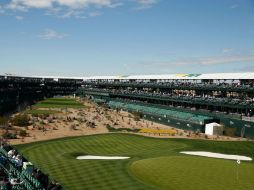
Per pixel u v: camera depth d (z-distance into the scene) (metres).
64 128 128.50
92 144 97.38
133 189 55.34
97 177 61.47
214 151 91.44
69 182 58.34
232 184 57.84
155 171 65.00
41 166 68.50
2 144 68.25
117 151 89.06
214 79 173.75
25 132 108.31
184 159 74.88
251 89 139.88
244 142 108.38
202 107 161.75
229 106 139.38
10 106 198.88
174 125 149.75
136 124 150.00
